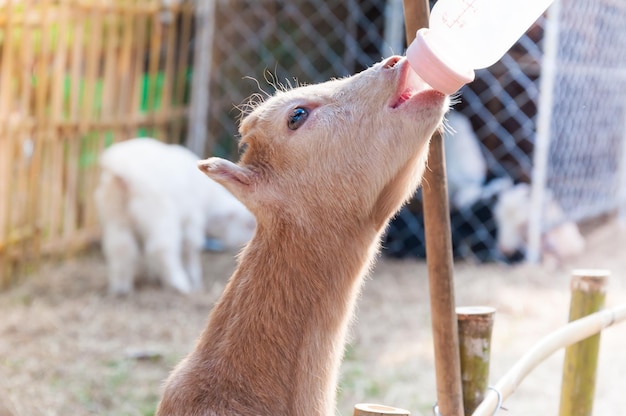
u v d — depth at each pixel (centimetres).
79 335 274
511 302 305
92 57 352
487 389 124
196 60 418
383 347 266
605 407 217
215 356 116
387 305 307
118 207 320
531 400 225
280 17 432
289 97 123
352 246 119
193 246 338
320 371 117
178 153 343
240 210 362
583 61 394
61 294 316
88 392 229
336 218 118
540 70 388
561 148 384
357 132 118
